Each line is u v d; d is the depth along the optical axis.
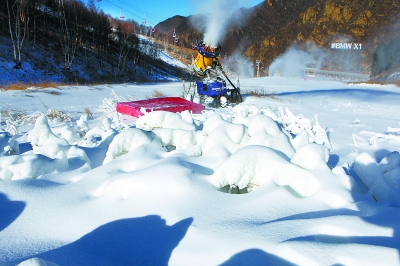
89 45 35.06
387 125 7.80
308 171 2.65
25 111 9.65
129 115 8.34
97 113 9.75
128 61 39.31
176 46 77.81
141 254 1.90
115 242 2.00
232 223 2.07
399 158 3.03
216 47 10.76
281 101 13.53
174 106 8.38
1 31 26.34
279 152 3.14
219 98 10.90
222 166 2.62
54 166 3.07
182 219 2.13
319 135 5.34
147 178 2.47
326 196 2.38
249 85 26.23
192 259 1.83
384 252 1.67
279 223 2.01
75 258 1.87
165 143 3.97
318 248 1.72
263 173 2.69
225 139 3.47
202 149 3.47
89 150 3.92
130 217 2.20
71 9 35.59
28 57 25.16
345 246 1.73
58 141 3.95
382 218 2.05
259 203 2.31
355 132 6.62
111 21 54.78
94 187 2.68
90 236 2.06
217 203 2.31
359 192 2.69
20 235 2.09
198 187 2.43
